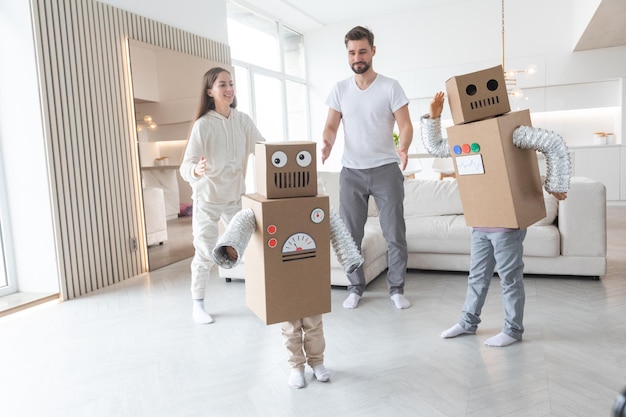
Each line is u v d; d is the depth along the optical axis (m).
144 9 4.05
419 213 3.76
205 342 2.40
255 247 1.78
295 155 1.75
